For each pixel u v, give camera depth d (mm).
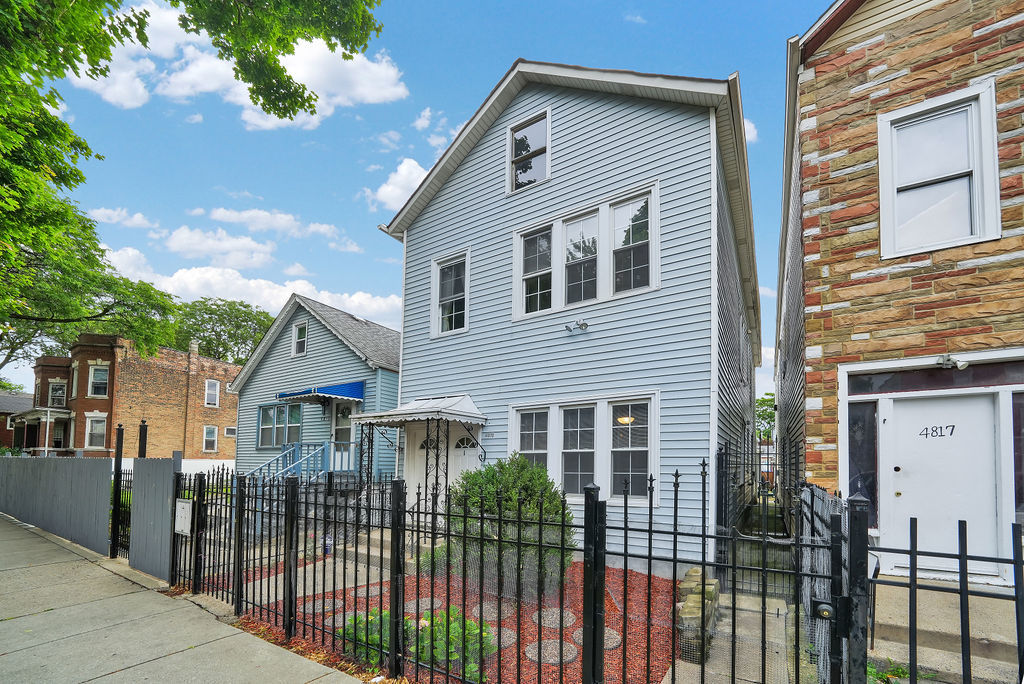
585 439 8898
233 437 33156
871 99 6305
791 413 14898
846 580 2785
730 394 10445
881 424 5871
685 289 8133
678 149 8508
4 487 13438
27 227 11508
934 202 5855
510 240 10477
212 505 6367
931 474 5578
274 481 7234
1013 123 5445
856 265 6172
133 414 27984
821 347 6289
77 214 18422
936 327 5629
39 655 4438
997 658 4023
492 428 10078
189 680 3959
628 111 9148
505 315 10289
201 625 5145
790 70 7109
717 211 8344
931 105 5914
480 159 11242
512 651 4289
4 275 15055
